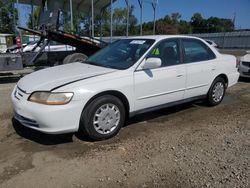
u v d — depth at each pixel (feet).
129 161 11.44
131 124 15.88
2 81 29.43
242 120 16.67
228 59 19.92
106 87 13.09
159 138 13.85
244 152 12.19
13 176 10.34
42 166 11.06
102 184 9.84
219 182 9.92
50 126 12.05
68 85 12.38
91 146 12.91
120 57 15.72
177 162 11.34
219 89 19.67
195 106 19.69
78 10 47.62
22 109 12.57
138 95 14.49
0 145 12.95
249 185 9.73
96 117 13.15
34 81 13.38
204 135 14.24
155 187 9.68
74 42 33.12
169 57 16.08
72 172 10.62
